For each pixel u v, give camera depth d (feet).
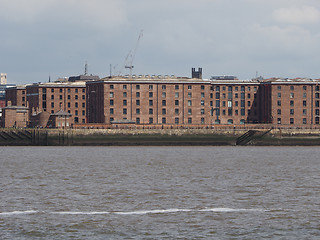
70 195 366.02
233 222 289.12
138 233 269.03
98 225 282.97
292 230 274.77
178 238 261.24
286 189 397.19
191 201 344.49
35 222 288.10
